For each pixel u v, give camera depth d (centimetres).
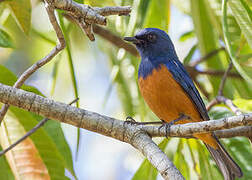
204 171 1098
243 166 1117
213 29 1324
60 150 995
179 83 1060
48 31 1300
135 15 959
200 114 1098
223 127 726
